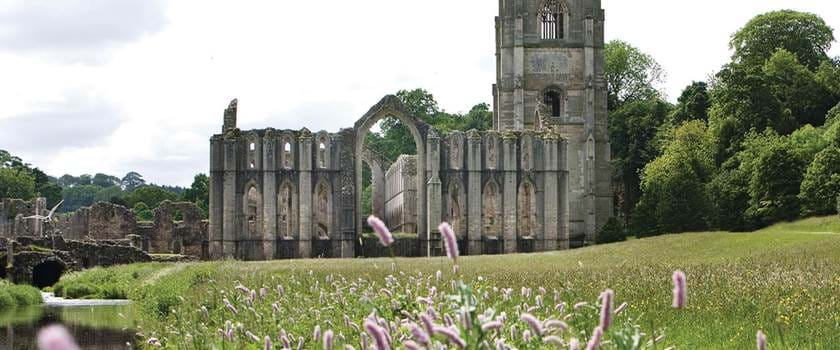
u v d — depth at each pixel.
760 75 151.25
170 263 106.44
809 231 113.62
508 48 146.12
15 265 108.38
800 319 31.97
